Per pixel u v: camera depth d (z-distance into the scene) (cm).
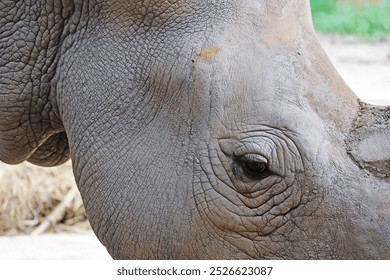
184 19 579
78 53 604
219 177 565
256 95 559
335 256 545
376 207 537
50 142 668
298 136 552
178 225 571
